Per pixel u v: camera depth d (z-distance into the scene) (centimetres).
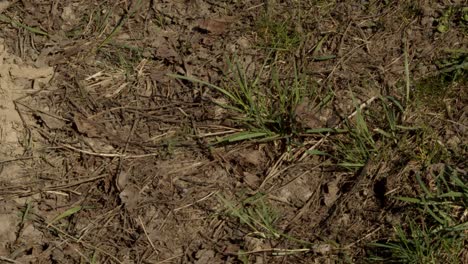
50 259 104
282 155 108
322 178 107
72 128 112
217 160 109
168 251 103
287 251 102
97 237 105
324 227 103
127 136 111
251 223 104
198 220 105
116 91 115
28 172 110
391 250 100
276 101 112
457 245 99
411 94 111
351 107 111
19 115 113
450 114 109
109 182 108
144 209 106
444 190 103
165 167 109
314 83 113
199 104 113
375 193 105
